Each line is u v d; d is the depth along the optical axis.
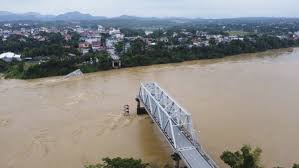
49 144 56.16
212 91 84.81
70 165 48.94
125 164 40.62
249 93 82.44
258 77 101.75
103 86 94.31
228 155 40.72
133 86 93.31
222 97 79.00
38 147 55.16
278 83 93.12
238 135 56.72
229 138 55.59
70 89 91.94
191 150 44.97
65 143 56.41
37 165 49.28
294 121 62.72
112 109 73.06
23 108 75.06
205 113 67.50
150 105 59.47
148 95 62.12
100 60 125.06
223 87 88.94
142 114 69.62
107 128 62.50
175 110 54.75
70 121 66.31
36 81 105.62
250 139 55.19
